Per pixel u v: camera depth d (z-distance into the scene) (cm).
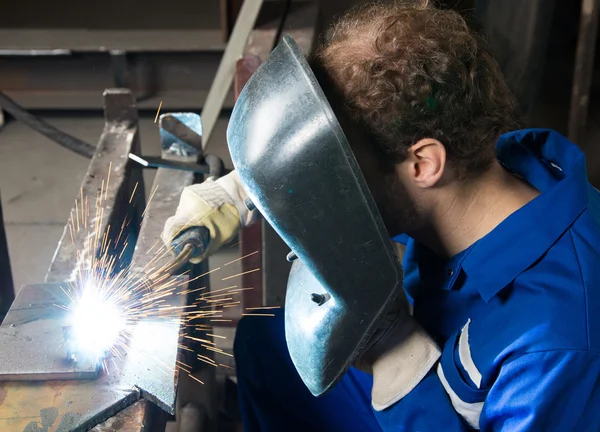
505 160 125
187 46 368
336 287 102
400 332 123
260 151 96
